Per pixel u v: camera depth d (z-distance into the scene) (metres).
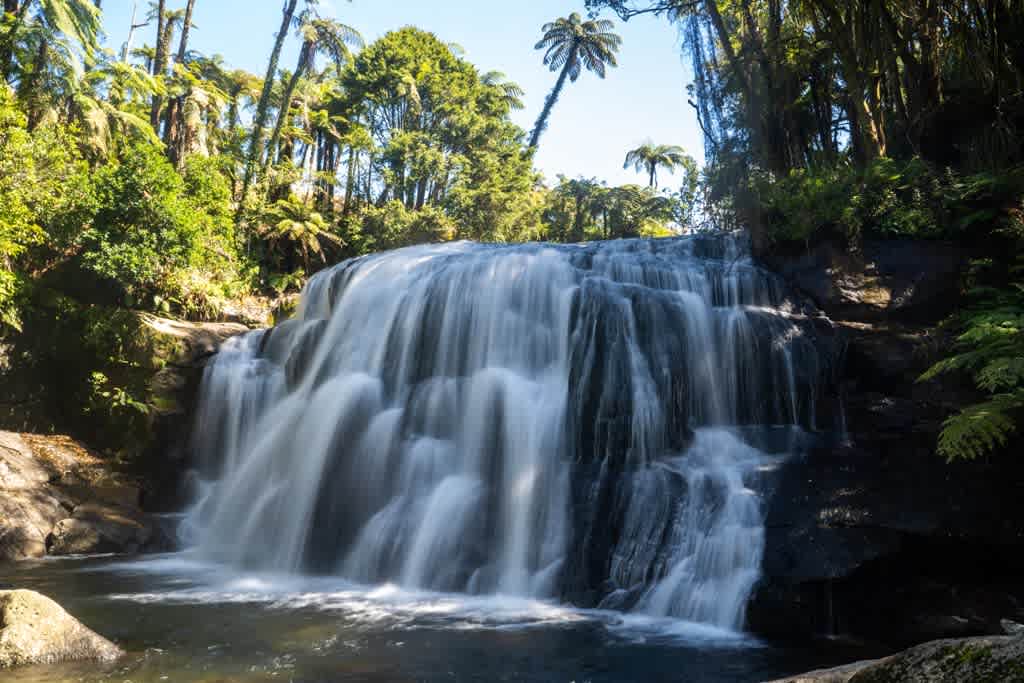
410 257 15.40
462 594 9.71
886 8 14.38
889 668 2.83
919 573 8.34
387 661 6.67
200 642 7.23
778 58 17.03
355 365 14.01
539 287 12.56
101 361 16.47
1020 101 13.45
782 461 9.85
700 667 6.71
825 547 8.31
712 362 11.41
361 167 46.19
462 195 38.94
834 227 12.46
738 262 13.01
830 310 11.87
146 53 36.03
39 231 17.42
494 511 10.53
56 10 21.94
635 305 11.67
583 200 46.28
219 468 15.69
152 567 11.62
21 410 16.48
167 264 19.03
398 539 10.72
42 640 6.43
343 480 12.24
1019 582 8.26
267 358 16.55
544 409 11.28
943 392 10.43
